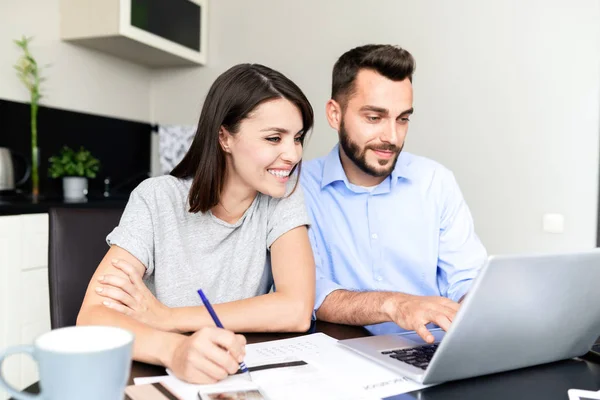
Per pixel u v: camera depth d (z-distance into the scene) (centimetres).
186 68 343
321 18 308
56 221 114
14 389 47
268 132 102
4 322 200
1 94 249
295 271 111
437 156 284
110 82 314
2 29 249
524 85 265
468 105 277
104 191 309
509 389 69
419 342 87
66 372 44
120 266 99
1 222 197
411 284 147
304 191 149
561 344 76
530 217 267
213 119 106
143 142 344
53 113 276
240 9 328
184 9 313
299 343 88
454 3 278
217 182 109
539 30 262
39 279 215
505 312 67
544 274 67
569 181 258
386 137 134
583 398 66
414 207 146
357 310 102
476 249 144
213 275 115
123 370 47
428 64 284
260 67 106
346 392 66
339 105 141
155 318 94
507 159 270
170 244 112
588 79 253
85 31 274
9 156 238
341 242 147
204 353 69
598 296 73
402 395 66
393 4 291
